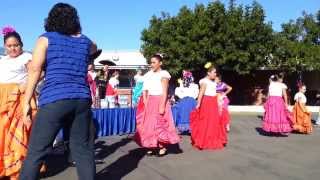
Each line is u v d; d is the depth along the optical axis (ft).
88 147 16.30
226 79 102.06
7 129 20.27
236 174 23.50
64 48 15.76
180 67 92.53
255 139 38.29
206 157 28.48
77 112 15.79
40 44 15.65
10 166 20.10
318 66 96.43
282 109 41.09
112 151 30.19
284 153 30.53
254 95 101.76
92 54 17.04
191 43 92.12
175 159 27.53
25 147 20.20
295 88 100.58
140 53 104.73
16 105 20.40
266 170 24.64
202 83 32.60
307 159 28.22
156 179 22.00
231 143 35.40
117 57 105.40
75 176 22.30
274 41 96.37
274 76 41.37
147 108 28.53
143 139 28.25
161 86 28.55
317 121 56.44
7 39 20.77
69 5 16.38
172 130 28.71
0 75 20.77
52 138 15.53
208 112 32.37
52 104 15.29
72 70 15.70
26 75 20.97
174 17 97.14
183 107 41.16
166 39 95.35
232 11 94.79
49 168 23.90
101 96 44.68
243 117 69.31
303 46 97.91
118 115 40.22
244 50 93.25
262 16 95.55
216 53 90.99
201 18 93.09
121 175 22.76
